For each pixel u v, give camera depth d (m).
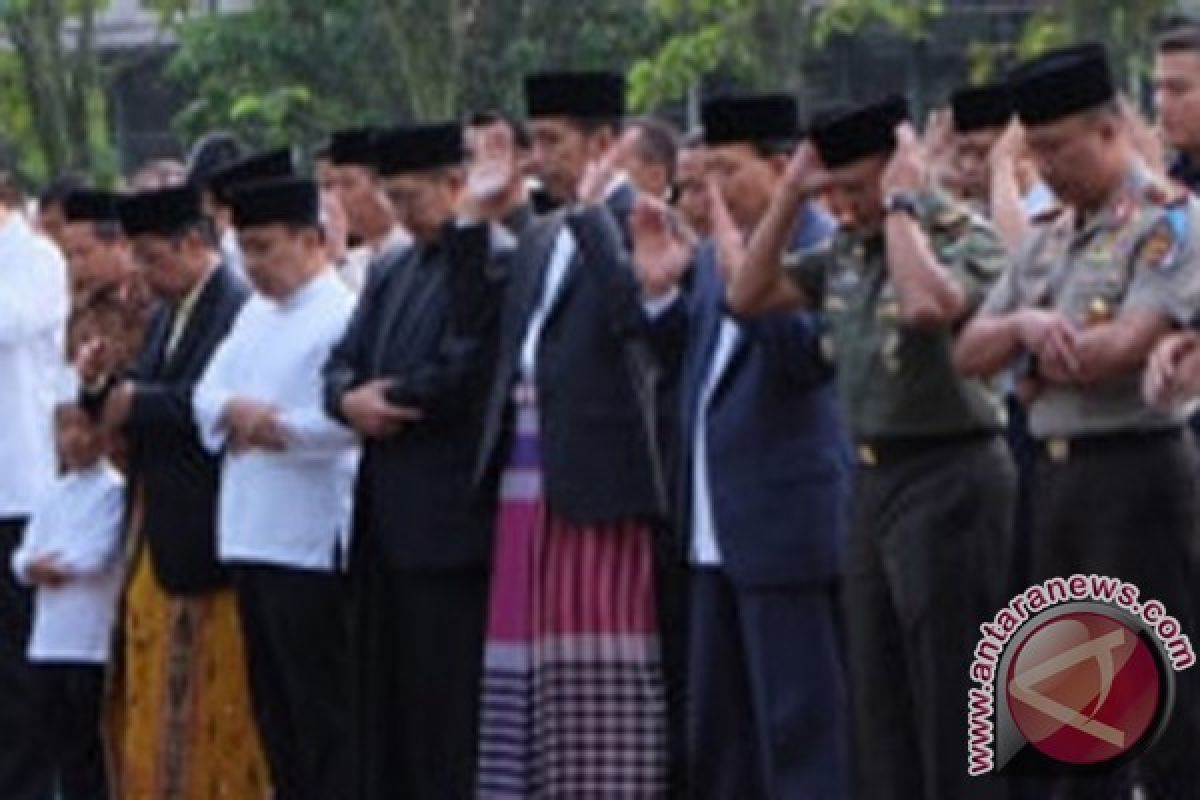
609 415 16.94
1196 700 14.24
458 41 44.03
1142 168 14.13
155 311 19.22
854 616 15.22
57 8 46.22
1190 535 14.09
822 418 16.25
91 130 47.12
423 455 17.39
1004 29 49.84
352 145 19.97
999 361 14.15
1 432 20.53
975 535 14.83
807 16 43.78
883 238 14.94
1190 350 13.49
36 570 19.66
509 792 17.14
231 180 19.84
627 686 17.05
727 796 16.53
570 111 17.25
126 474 18.97
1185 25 17.48
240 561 18.06
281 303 18.12
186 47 51.22
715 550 16.41
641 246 16.88
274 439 17.78
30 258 20.53
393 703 17.69
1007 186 16.67
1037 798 14.95
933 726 14.86
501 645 17.16
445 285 17.52
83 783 20.08
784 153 16.45
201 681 18.48
